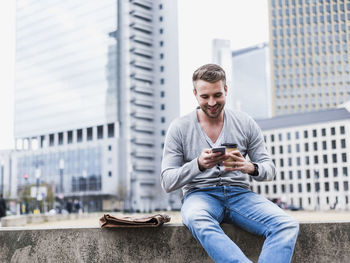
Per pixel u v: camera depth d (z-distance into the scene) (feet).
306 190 320.91
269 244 9.02
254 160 11.46
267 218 9.59
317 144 320.29
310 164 321.73
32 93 404.57
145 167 359.25
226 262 8.48
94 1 371.15
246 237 10.73
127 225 10.82
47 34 398.21
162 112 379.55
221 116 11.31
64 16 388.57
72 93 375.86
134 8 378.73
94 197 344.69
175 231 10.88
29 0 413.59
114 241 10.96
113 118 348.79
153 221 10.87
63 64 385.09
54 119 385.29
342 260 10.75
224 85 10.82
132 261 10.90
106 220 10.82
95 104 360.48
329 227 10.82
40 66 401.08
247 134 11.44
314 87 413.39
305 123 327.26
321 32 414.21
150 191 351.67
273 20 423.23
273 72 418.92
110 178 340.80
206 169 10.74
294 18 419.54
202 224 9.14
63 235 11.06
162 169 10.98
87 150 355.77
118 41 356.79
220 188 10.64
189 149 11.17
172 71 380.17
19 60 417.69
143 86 373.20
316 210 295.28
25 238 11.09
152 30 389.80
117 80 351.87
